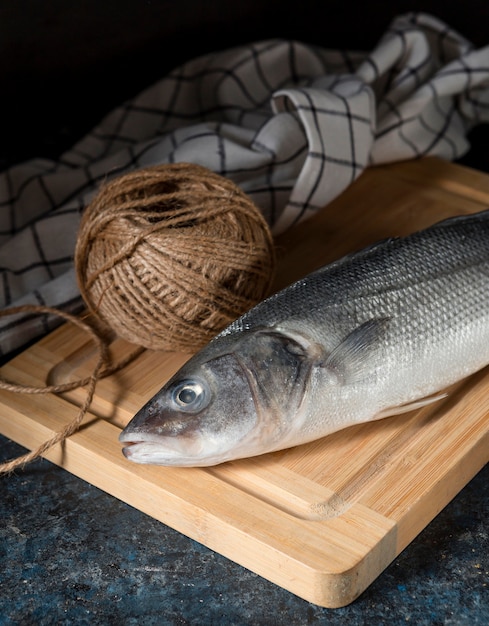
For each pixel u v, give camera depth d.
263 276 0.54
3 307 0.61
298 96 0.64
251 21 0.80
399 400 0.50
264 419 0.47
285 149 0.66
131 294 0.52
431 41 0.78
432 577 0.47
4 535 0.49
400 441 0.50
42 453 0.52
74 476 0.52
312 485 0.48
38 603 0.46
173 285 0.51
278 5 0.80
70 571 0.48
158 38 0.75
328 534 0.46
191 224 0.53
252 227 0.54
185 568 0.48
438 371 0.51
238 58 0.75
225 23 0.78
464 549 0.48
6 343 0.58
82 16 0.71
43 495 0.51
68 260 0.63
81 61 0.73
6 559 0.48
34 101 0.72
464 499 0.50
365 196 0.69
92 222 0.52
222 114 0.76
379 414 0.50
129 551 0.48
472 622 0.45
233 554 0.47
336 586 0.45
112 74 0.75
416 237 0.54
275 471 0.49
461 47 0.76
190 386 0.47
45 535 0.49
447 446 0.50
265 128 0.66
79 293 0.60
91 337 0.58
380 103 0.73
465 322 0.51
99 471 0.50
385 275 0.51
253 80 0.76
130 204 0.52
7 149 0.73
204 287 0.51
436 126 0.72
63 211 0.63
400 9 0.83
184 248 0.51
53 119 0.74
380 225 0.66
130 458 0.48
